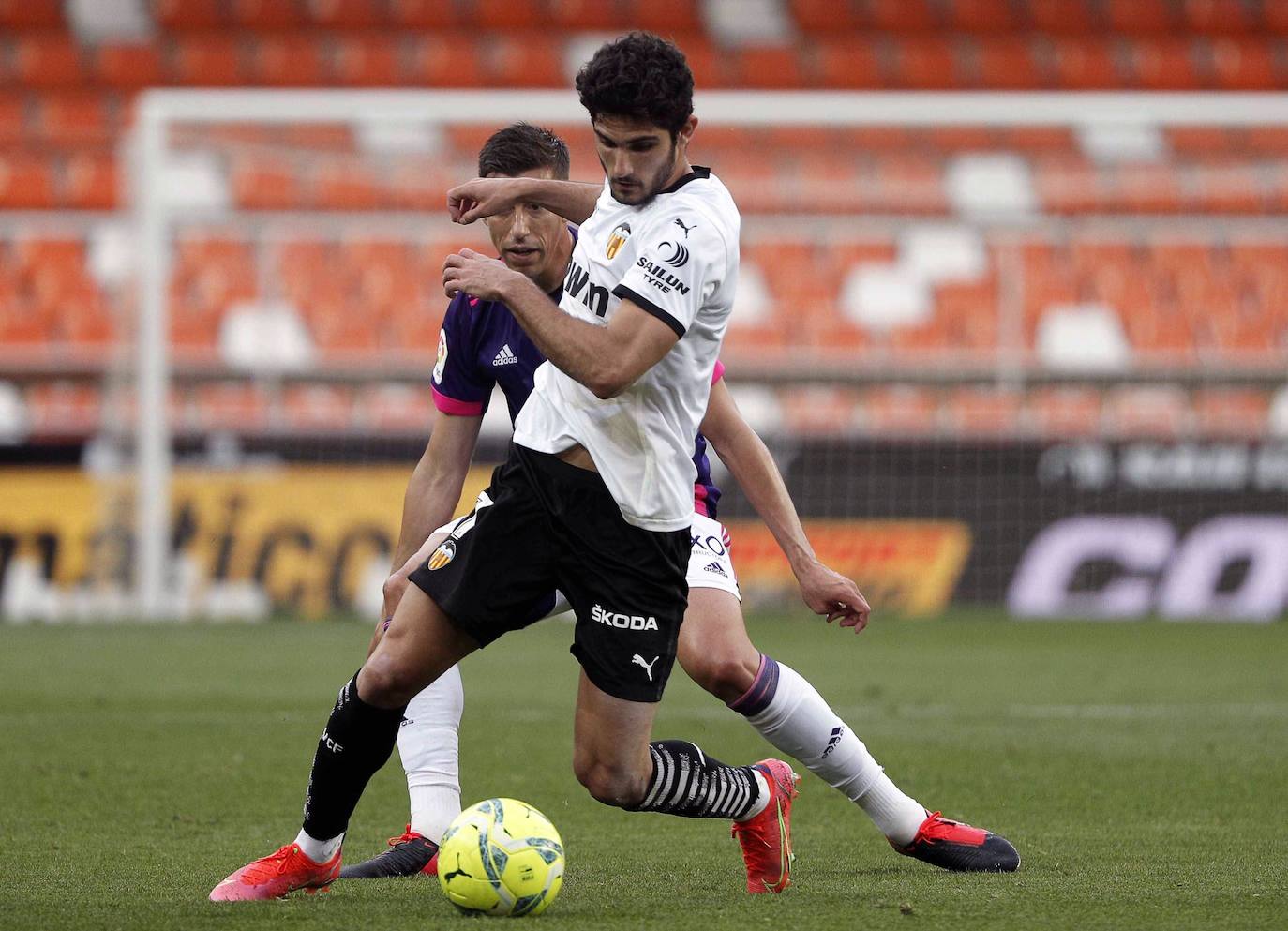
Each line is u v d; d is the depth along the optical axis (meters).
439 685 15.34
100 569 49.59
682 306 12.08
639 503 12.61
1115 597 50.69
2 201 68.75
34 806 18.69
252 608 49.31
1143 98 53.41
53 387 59.41
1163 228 65.75
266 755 23.27
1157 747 24.31
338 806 12.99
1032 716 28.41
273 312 62.09
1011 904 12.59
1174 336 65.06
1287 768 22.09
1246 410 58.97
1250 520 50.72
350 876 14.30
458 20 76.31
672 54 11.98
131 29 75.19
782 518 14.80
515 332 15.17
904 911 12.17
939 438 51.47
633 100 11.84
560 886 12.27
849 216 66.56
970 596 51.22
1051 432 54.09
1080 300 65.44
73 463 49.88
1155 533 50.84
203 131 62.56
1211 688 33.00
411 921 11.86
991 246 66.12
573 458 12.70
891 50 77.00
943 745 24.53
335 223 63.03
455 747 15.31
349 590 49.56
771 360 60.22
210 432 49.94
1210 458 50.91
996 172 70.75
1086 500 51.16
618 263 12.50
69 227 65.81
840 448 51.44
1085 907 12.44
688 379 12.68
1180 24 77.44
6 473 49.62
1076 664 37.78
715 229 12.34
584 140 65.50
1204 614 50.41
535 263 15.07
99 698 30.69
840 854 15.86
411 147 67.88
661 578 12.78
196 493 49.72
